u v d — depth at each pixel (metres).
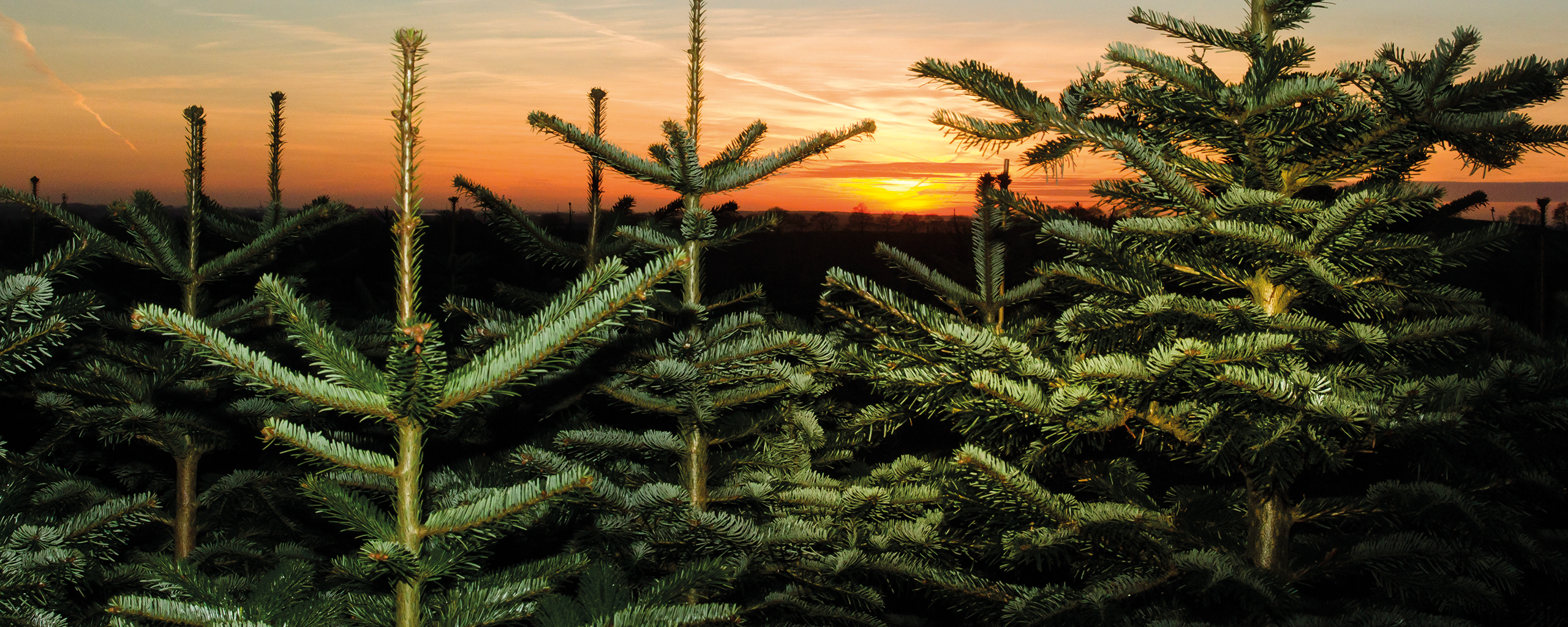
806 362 3.37
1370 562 2.50
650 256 4.46
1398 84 2.13
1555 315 6.73
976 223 4.38
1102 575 2.73
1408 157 2.63
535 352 1.76
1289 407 2.14
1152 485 3.67
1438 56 2.12
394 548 1.67
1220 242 2.45
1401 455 2.73
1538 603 2.77
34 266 2.43
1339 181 2.79
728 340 3.70
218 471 5.54
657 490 3.13
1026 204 2.77
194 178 4.55
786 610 3.73
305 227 4.80
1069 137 2.58
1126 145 2.44
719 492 3.72
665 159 3.58
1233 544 2.78
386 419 1.82
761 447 4.29
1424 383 2.35
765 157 3.49
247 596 2.57
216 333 1.64
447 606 2.10
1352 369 2.63
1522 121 2.09
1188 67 2.48
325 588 3.52
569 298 1.92
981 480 2.61
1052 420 2.36
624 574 2.98
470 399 1.76
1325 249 2.39
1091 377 2.23
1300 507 2.65
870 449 5.27
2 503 2.75
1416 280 2.63
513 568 2.41
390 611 2.12
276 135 5.94
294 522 5.10
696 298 3.61
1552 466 2.37
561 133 3.21
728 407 3.65
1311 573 2.65
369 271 13.27
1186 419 2.43
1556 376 1.97
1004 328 3.76
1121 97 2.64
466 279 12.85
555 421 4.90
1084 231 2.62
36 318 2.32
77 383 4.18
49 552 2.31
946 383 2.43
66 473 4.22
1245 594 2.29
